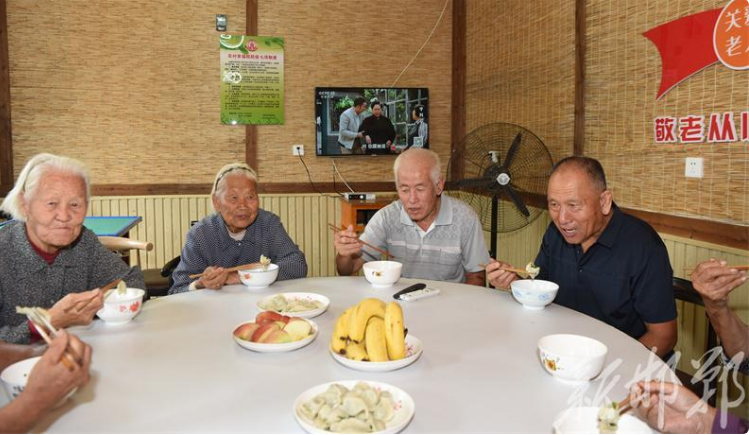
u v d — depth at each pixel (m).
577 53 3.53
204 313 1.80
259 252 2.54
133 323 1.70
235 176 2.46
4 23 4.54
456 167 4.19
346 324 1.39
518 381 1.29
